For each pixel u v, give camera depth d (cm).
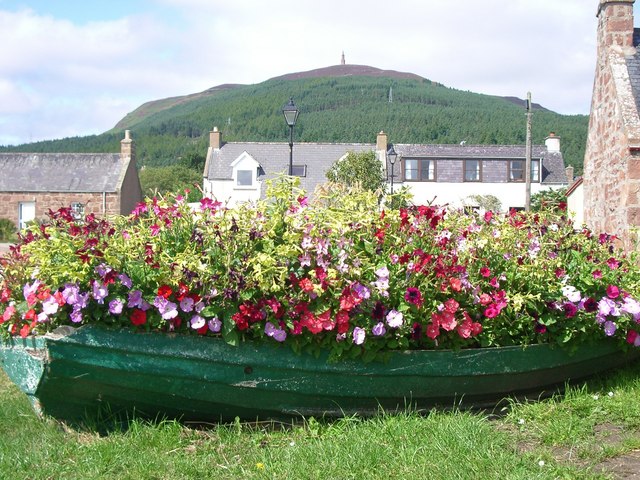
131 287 454
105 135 14288
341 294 469
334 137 12244
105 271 449
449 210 711
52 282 462
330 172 4188
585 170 1316
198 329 466
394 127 12181
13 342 475
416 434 446
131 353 451
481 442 429
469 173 4884
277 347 472
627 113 1061
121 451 425
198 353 459
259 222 486
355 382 486
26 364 461
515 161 4888
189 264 454
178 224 492
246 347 467
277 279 470
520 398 550
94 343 444
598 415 500
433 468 393
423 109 13850
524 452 426
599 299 575
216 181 4747
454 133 11431
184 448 445
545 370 546
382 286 480
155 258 462
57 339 437
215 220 489
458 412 494
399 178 4853
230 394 471
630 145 1023
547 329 545
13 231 4412
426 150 4925
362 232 516
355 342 474
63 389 458
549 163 4981
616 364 611
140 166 12206
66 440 457
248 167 4738
